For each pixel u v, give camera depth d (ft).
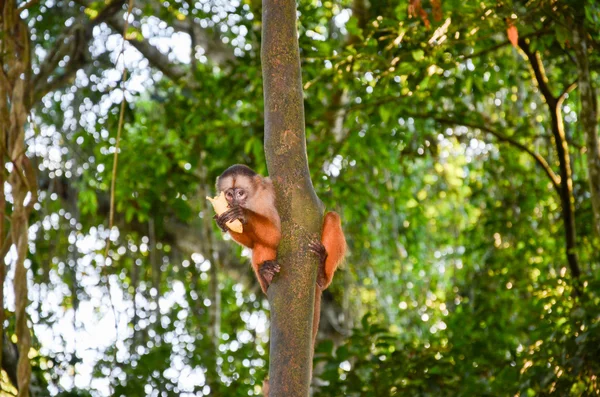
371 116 44.73
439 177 58.29
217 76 55.98
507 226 48.29
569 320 32.65
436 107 48.98
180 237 56.34
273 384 16.52
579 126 47.70
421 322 53.57
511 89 50.14
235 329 59.26
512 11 35.14
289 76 18.19
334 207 49.37
